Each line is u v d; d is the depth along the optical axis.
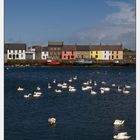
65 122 19.86
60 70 78.81
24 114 22.41
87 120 20.41
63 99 30.86
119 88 40.06
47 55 94.62
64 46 95.94
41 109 24.78
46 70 79.00
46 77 58.41
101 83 47.38
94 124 19.30
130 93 35.19
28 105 26.84
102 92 35.97
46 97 32.25
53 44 95.50
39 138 16.14
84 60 93.75
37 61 91.75
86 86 42.81
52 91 37.81
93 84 46.06
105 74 66.12
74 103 28.20
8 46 91.38
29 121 19.95
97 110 24.38
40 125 18.89
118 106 26.34
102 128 18.25
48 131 17.47
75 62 91.94
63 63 92.19
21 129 17.66
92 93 35.03
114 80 52.22
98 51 93.81
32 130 17.61
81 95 34.19
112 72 71.88
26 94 34.44
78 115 22.25
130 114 22.41
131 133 17.11
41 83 47.09
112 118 21.16
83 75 63.66
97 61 91.06
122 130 17.77
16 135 16.44
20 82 48.16
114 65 89.62
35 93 32.97
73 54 94.81
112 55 93.31
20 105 26.72
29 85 44.00
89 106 26.39
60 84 43.19
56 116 21.83
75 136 16.56
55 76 60.94
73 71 75.06
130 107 25.61
